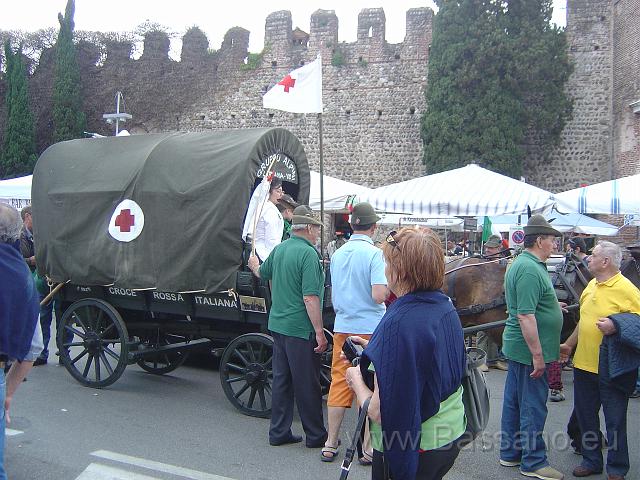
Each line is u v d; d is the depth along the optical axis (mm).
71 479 4902
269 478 5059
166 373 8734
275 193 7074
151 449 5652
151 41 28859
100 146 8008
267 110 26969
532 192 10625
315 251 5715
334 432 5477
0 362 3703
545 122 21984
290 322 5684
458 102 21703
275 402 5840
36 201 8070
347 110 25875
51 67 30219
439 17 22281
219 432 6184
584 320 5301
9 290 3658
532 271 4988
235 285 6594
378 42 25531
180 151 7164
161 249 6934
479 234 19766
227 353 6793
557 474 5102
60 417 6508
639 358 4926
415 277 2902
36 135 30188
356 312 5395
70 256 7621
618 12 22484
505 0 21609
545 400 5207
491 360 9758
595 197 10156
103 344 7652
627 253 10594
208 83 27953
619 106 22203
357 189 12922
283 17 26703
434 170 21984
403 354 2734
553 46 21594
